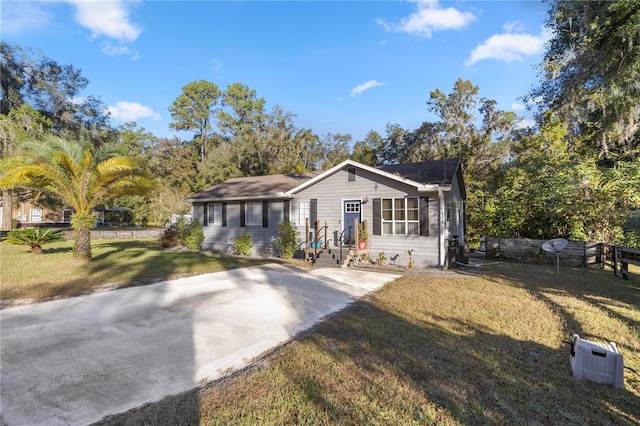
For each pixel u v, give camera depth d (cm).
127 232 2725
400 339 489
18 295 754
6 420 288
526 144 2089
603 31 1230
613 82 1287
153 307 666
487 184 2052
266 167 3778
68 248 1698
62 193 1202
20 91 2730
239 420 292
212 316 608
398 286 884
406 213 1269
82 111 3100
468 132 2859
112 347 457
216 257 1520
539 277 1020
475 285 895
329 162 4369
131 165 1173
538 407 316
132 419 291
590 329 537
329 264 1273
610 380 364
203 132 4981
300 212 1545
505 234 1636
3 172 1138
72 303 693
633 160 1348
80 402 317
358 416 299
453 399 327
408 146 3375
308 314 627
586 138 1716
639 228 970
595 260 1238
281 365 401
